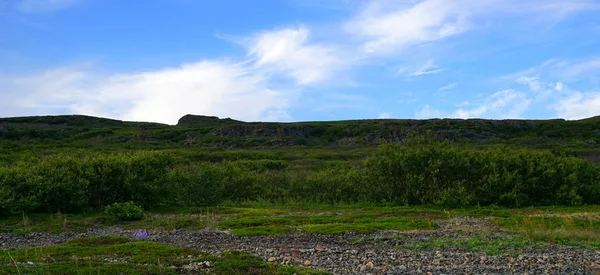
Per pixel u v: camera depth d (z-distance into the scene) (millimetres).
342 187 23547
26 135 88312
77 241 12969
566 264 10562
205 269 9742
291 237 13898
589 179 22781
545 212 18906
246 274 9367
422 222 16219
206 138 95312
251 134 102000
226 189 24266
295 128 106000
